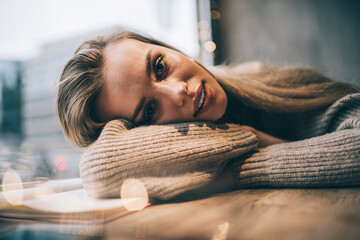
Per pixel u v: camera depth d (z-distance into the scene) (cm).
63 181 101
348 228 32
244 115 111
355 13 240
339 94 94
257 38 235
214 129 79
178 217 45
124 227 41
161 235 36
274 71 120
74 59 87
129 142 69
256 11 236
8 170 95
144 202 63
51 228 43
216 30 228
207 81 86
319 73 115
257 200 54
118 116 86
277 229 34
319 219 37
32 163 110
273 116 104
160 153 67
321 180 62
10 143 130
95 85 84
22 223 47
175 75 83
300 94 97
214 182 75
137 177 66
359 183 60
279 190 65
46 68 203
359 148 61
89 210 54
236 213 44
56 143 129
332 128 88
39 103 204
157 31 117
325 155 64
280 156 70
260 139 94
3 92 202
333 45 243
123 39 91
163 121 83
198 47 223
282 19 240
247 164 73
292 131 105
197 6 222
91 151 69
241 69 127
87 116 86
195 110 81
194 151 68
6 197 67
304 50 240
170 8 169
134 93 81
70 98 86
